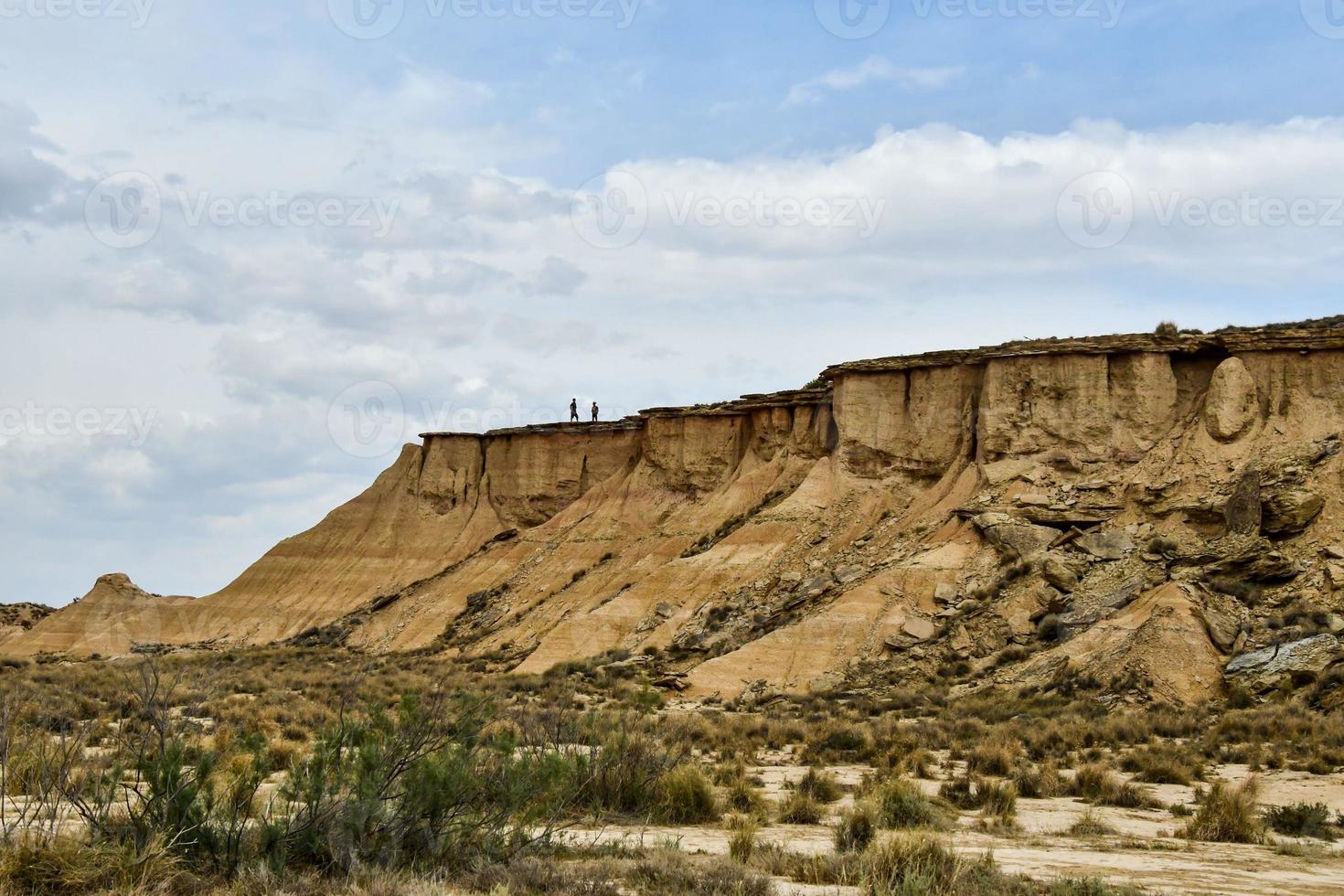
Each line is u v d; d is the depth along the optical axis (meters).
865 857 15.86
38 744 18.41
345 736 16.86
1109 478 63.53
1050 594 57.62
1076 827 21.42
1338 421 60.91
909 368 72.94
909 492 70.31
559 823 19.28
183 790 14.20
